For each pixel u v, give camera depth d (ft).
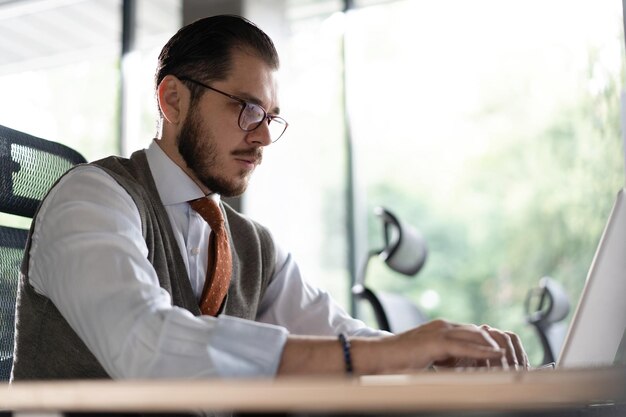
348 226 16.99
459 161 21.68
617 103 17.30
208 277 5.18
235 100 5.19
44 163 5.77
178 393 2.00
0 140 5.46
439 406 1.82
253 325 3.32
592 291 3.77
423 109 21.25
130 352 3.41
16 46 19.31
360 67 17.71
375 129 21.16
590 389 1.96
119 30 18.29
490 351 3.25
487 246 22.44
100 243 3.94
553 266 21.18
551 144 20.52
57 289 3.97
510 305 22.45
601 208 19.07
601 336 3.77
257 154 5.30
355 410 1.86
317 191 16.93
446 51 21.08
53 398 2.18
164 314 3.43
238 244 5.68
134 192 4.79
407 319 10.20
